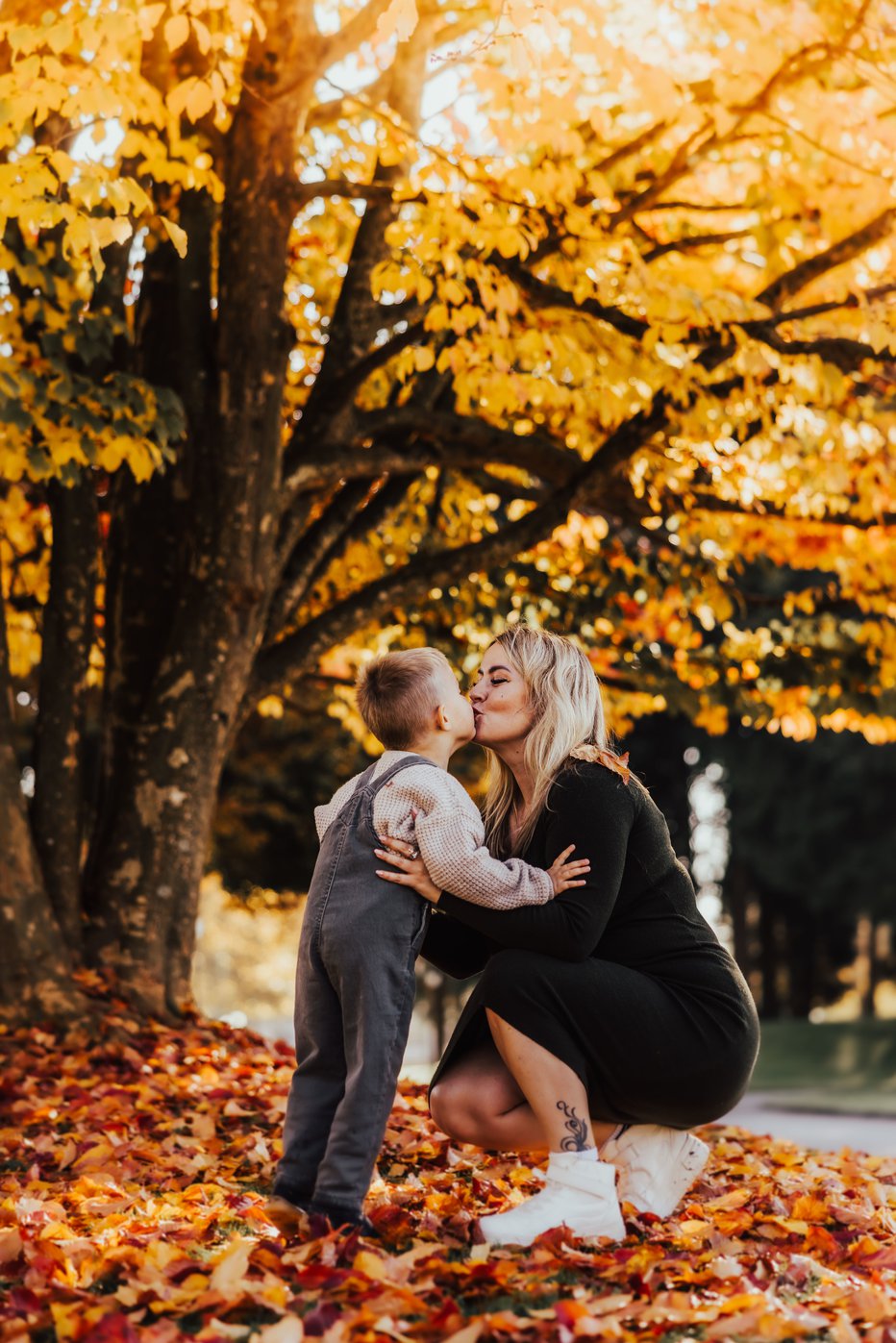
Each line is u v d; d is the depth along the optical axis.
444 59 6.07
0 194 5.26
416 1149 4.53
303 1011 3.36
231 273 6.95
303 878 21.09
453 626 10.86
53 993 6.52
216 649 7.16
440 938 3.72
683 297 6.52
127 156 6.73
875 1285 3.12
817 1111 13.07
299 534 7.88
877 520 8.63
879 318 6.97
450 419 7.77
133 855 7.07
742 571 9.63
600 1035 3.30
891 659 10.14
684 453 8.34
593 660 11.05
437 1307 2.73
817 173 7.35
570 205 6.65
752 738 26.72
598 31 6.48
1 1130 4.91
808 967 33.06
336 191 6.78
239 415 7.07
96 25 5.45
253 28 6.63
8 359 5.98
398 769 3.39
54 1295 2.78
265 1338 2.45
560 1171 3.25
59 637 7.37
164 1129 4.98
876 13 6.54
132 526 7.64
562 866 3.36
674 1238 3.35
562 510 7.58
